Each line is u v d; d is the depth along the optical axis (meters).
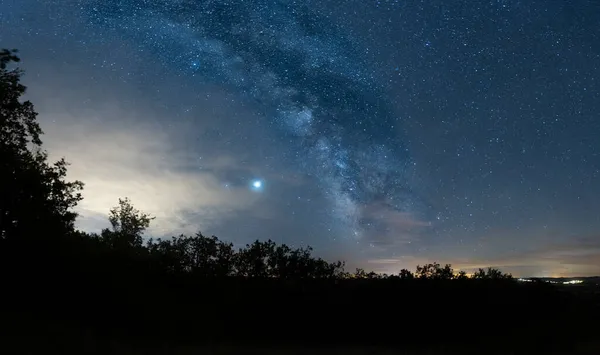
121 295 17.56
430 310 18.48
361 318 18.34
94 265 18.44
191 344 15.27
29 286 17.42
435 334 17.91
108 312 17.02
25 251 18.17
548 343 15.79
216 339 16.45
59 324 14.81
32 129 20.36
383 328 18.06
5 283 17.38
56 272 17.78
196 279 19.88
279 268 20.44
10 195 19.00
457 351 15.44
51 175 20.38
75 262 18.28
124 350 12.99
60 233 19.31
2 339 12.30
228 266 20.59
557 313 18.67
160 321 17.02
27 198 19.48
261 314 18.22
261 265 20.50
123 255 19.55
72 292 17.39
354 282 20.22
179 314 17.61
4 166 19.00
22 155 20.11
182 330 16.86
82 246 19.14
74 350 12.22
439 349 15.79
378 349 15.77
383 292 19.17
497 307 18.59
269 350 15.05
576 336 16.59
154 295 18.22
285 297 19.14
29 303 16.97
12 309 16.03
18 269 17.75
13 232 18.78
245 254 20.64
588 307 18.89
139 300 17.59
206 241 20.89
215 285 19.69
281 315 18.27
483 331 17.98
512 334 16.97
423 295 19.03
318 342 17.27
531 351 15.11
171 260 20.23
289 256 20.67
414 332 17.97
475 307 18.59
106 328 15.92
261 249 20.69
